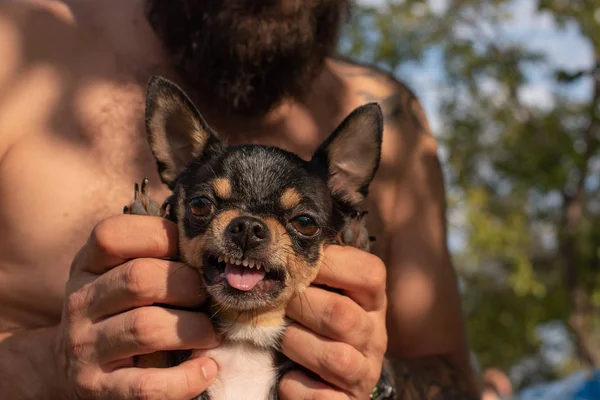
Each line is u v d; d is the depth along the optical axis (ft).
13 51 1.71
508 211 7.62
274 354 1.50
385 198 1.90
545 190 6.51
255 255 1.39
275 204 1.46
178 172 1.60
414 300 1.86
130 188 1.67
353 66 2.05
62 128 1.68
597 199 7.91
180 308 1.41
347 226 1.55
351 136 1.60
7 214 1.60
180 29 1.74
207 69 1.73
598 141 6.55
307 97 1.87
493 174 7.63
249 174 1.49
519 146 6.75
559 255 7.77
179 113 1.58
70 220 1.61
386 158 1.92
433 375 1.80
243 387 1.48
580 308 7.06
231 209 1.45
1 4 1.76
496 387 2.32
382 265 1.45
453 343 1.90
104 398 1.33
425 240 1.92
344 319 1.39
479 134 7.45
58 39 1.76
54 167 1.64
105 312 1.35
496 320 7.82
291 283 1.42
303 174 1.53
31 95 1.69
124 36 1.80
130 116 1.72
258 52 1.69
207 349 1.49
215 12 1.68
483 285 8.16
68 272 1.59
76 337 1.35
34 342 1.50
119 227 1.36
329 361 1.39
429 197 1.97
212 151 1.58
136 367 1.36
